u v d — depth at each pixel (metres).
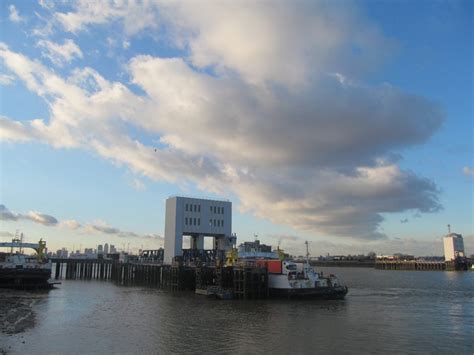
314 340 43.97
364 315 61.00
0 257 116.81
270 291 82.00
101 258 197.00
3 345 40.59
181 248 116.12
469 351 39.94
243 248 122.62
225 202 124.62
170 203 120.69
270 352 39.00
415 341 43.75
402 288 123.75
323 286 81.19
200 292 91.25
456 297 92.25
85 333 47.16
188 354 38.09
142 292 97.62
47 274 101.69
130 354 38.09
